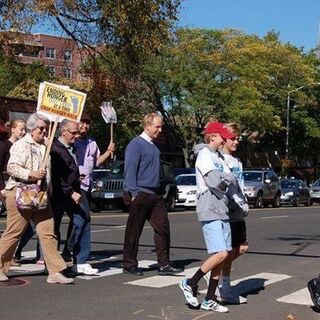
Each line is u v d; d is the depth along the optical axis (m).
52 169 8.60
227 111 42.06
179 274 9.42
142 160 9.05
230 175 6.87
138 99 38.84
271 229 17.89
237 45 43.84
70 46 26.94
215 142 7.04
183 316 6.99
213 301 7.25
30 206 7.90
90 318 6.75
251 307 7.61
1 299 7.47
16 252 9.80
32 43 25.70
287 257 12.05
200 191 6.94
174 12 25.22
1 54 27.77
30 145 7.95
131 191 9.05
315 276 9.92
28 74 48.44
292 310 7.52
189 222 19.08
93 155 9.31
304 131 57.16
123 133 39.97
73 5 23.05
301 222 20.78
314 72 54.66
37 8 22.11
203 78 41.12
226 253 6.93
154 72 39.22
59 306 7.22
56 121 8.38
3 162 9.54
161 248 9.36
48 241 8.35
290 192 36.03
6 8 22.53
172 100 41.84
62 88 8.47
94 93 28.78
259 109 43.75
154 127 9.14
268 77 48.91
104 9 23.69
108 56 27.23
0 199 9.55
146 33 24.83
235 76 43.22
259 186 31.86
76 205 8.97
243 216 7.50
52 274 8.45
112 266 10.02
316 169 64.75
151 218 9.33
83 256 9.16
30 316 6.73
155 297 7.87
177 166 49.88
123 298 7.76
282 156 61.84
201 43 41.00
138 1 23.89
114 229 15.88
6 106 33.78
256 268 10.62
